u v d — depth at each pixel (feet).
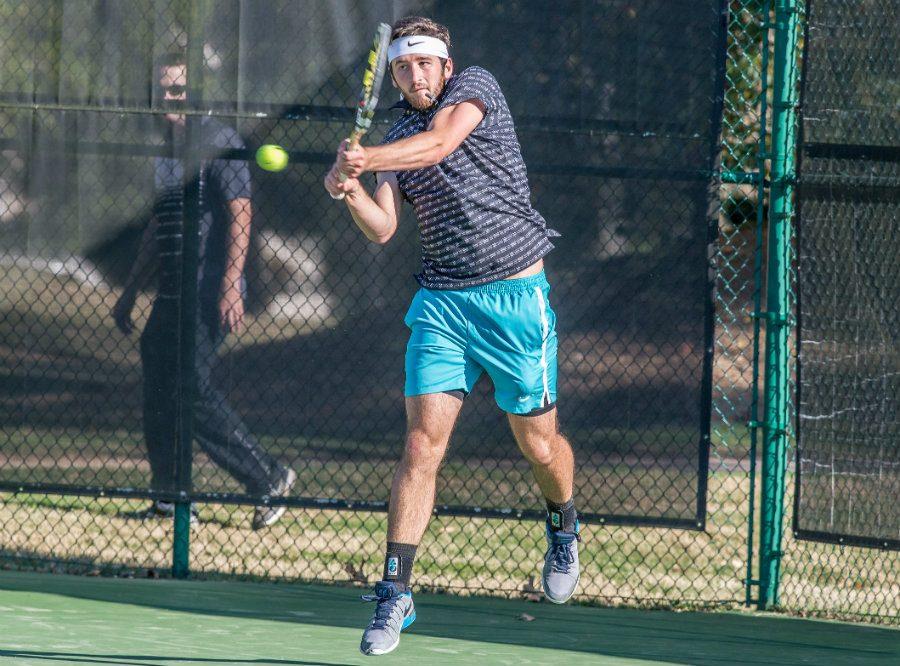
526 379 46.37
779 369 61.26
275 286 62.44
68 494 63.05
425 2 61.05
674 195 60.54
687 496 60.44
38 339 63.05
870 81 59.36
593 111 60.64
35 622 50.49
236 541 71.87
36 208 62.64
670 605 62.13
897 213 59.62
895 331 59.57
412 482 44.14
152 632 49.93
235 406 62.59
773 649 52.19
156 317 62.64
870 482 59.41
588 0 60.49
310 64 61.82
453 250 45.32
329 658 46.78
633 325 60.80
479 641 51.57
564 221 60.95
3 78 62.28
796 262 59.82
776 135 60.70
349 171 40.47
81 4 61.93
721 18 60.13
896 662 50.29
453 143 42.68
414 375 45.39
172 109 62.08
